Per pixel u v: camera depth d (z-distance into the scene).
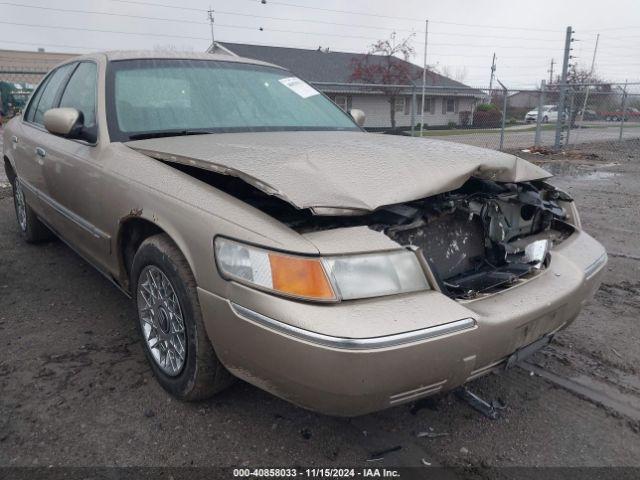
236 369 2.14
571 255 2.59
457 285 2.27
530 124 25.25
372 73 27.33
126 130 3.01
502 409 2.58
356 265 1.91
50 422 2.41
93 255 3.24
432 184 2.26
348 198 2.05
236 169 2.18
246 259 1.98
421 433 2.40
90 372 2.83
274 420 2.46
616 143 16.73
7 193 7.57
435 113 30.91
